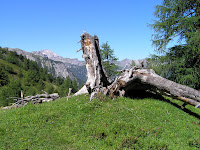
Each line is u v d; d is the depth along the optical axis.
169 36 20.83
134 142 7.52
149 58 22.75
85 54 14.41
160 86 13.53
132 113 10.70
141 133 8.25
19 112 11.65
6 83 107.62
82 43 14.34
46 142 7.94
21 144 7.70
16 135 8.49
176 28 20.28
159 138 8.20
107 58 32.44
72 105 11.99
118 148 7.15
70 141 8.03
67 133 8.74
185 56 19.78
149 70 14.35
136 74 13.57
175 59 20.64
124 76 13.70
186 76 19.25
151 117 10.46
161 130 8.98
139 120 9.91
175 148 7.30
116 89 14.19
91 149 7.28
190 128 9.99
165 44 21.16
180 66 19.98
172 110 12.34
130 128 8.62
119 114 10.49
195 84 19.80
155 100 14.23
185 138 8.57
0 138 8.16
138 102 13.25
